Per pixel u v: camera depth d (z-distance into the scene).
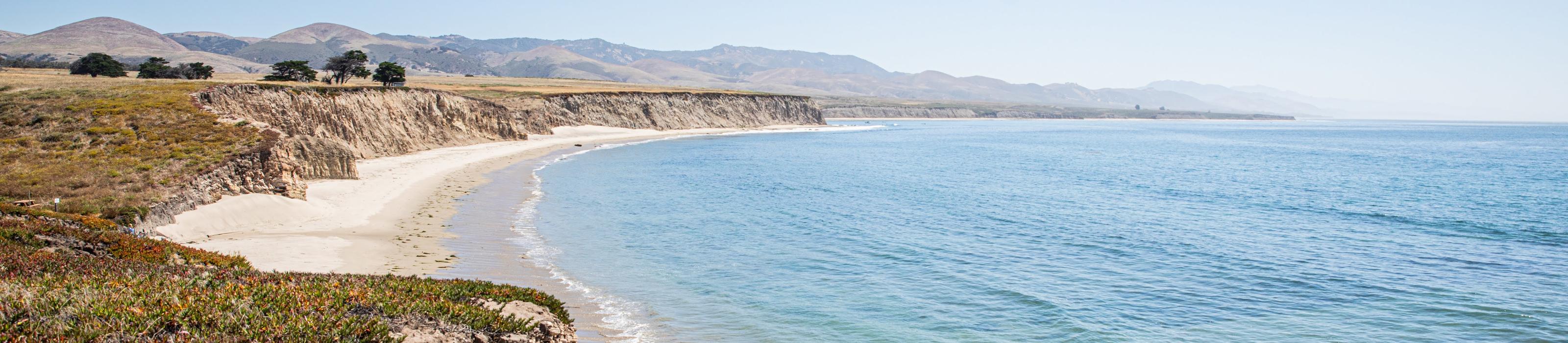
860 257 30.34
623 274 26.33
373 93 83.06
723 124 174.00
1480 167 86.56
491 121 105.88
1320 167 85.94
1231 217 43.12
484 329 14.76
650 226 37.09
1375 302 24.30
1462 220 42.59
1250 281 27.08
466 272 25.75
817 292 24.58
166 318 12.38
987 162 89.00
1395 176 73.38
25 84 63.25
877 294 24.55
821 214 42.72
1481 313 23.17
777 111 199.12
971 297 24.31
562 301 22.44
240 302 13.55
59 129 45.97
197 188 35.22
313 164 51.28
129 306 12.53
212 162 38.19
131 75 126.62
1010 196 53.34
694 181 60.44
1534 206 49.38
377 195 45.47
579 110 140.50
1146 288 25.95
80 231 21.61
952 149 115.56
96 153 41.03
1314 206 48.81
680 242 33.06
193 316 12.62
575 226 36.66
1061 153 108.12
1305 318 22.53
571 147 102.00
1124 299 24.39
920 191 55.59
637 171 68.94
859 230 37.00
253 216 35.12
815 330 20.52
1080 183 64.06
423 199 44.69
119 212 30.25
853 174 69.81
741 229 36.75
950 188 57.97
